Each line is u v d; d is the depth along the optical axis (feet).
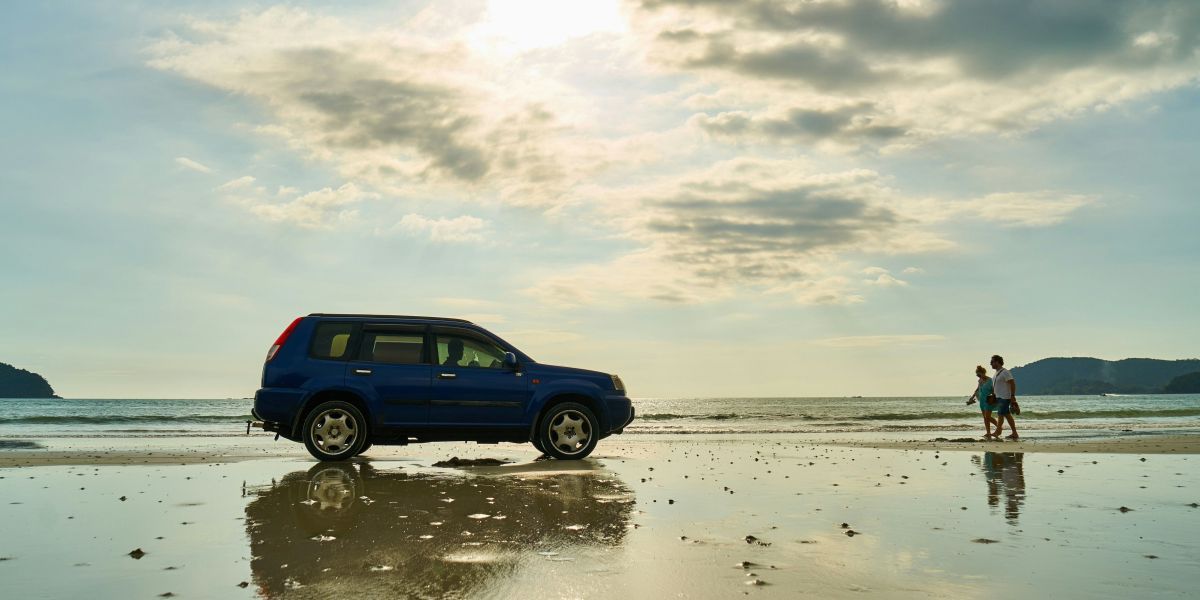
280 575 13.00
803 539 16.49
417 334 36.37
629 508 20.86
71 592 11.92
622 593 11.89
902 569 13.62
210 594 11.76
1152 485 26.68
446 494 23.48
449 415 35.68
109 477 28.30
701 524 18.37
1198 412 144.97
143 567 13.66
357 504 21.30
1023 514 20.15
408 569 13.44
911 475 30.22
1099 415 142.00
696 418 146.10
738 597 11.64
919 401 426.51
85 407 251.80
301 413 34.37
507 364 36.78
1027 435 66.23
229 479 27.58
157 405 279.49
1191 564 14.10
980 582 12.67
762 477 29.25
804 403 375.66
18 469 31.32
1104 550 15.38
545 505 21.26
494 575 13.01
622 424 38.40
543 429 36.81
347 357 35.22
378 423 35.01
